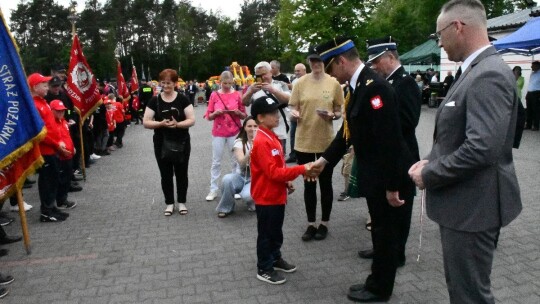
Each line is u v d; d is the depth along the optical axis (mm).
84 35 63219
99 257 4680
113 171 9469
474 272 2416
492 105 2162
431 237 4902
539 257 4281
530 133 12648
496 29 17719
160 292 3854
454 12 2342
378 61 4043
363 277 4023
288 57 32594
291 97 5125
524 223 5219
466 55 2375
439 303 3520
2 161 4266
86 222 5898
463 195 2363
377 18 36875
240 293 3795
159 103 5781
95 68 62656
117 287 3973
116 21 67688
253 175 3945
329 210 5008
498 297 3551
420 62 23844
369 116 3252
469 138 2191
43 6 63031
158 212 6285
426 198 2594
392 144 3172
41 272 4332
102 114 11312
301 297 3691
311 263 4352
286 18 29562
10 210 6465
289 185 4012
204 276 4148
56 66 8234
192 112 5871
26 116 4438
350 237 5023
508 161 2387
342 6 27828
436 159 2395
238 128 6676
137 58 69438
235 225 5598
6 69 4340
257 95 6598
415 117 4000
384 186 3285
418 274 4027
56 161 5895
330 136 5000
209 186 7770
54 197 5984
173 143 5770
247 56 76875
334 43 3420
